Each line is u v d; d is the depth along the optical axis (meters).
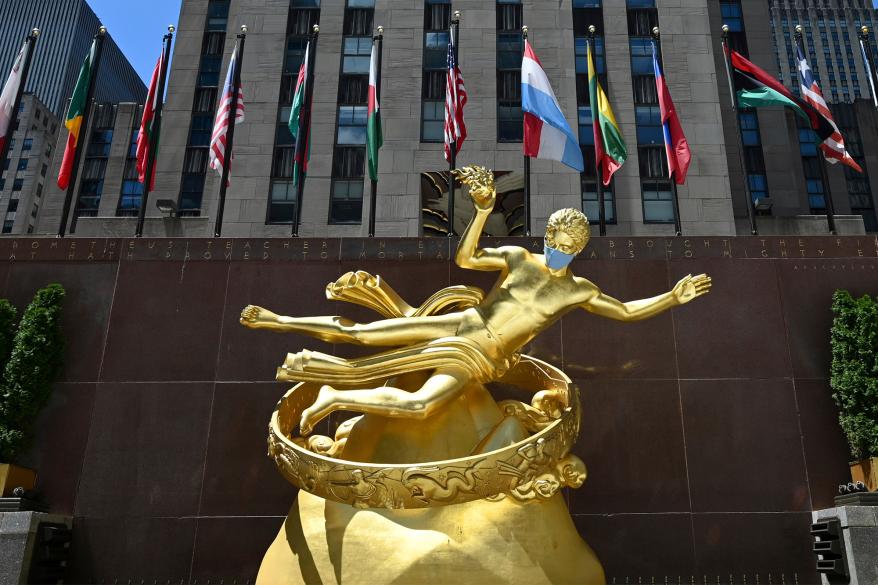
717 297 12.64
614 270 12.83
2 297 12.93
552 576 7.58
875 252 12.90
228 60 36.38
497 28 31.62
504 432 8.21
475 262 9.12
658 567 11.12
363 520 7.71
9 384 11.82
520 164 29.11
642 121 30.14
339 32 31.89
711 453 11.70
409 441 8.32
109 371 12.34
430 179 29.28
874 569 9.98
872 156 51.50
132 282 12.93
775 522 11.31
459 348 8.63
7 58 108.31
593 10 32.03
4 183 80.50
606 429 11.85
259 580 8.16
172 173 34.88
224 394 12.19
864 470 11.16
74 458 11.80
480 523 7.62
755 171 34.09
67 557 11.24
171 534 11.40
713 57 33.59
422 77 30.66
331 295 9.84
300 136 16.06
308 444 9.30
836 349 11.99
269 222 29.39
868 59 16.42
